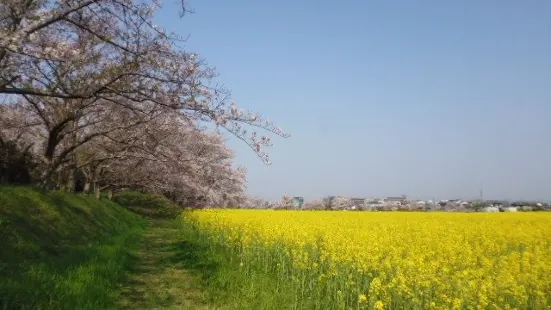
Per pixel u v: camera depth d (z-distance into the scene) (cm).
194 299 801
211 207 3225
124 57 821
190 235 1759
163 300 782
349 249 934
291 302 753
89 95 794
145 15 775
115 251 1116
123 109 1238
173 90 840
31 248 855
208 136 2430
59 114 1261
